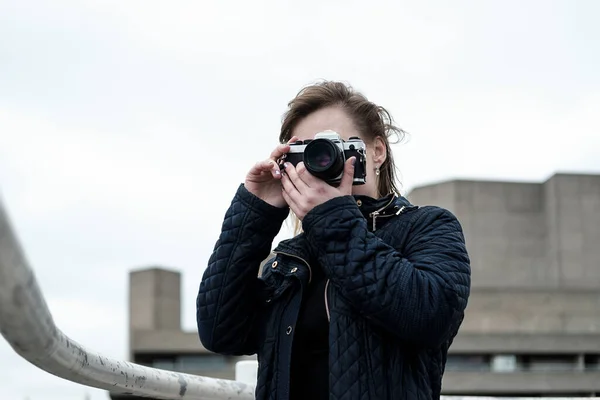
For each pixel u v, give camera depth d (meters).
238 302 1.71
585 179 36.53
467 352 32.59
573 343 32.53
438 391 1.58
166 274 40.78
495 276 36.44
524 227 36.91
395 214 1.68
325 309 1.58
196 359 36.16
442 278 1.51
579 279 35.97
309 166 1.55
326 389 1.54
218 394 2.03
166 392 1.78
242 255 1.69
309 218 1.52
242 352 1.80
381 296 1.44
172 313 40.72
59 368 1.19
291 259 1.66
